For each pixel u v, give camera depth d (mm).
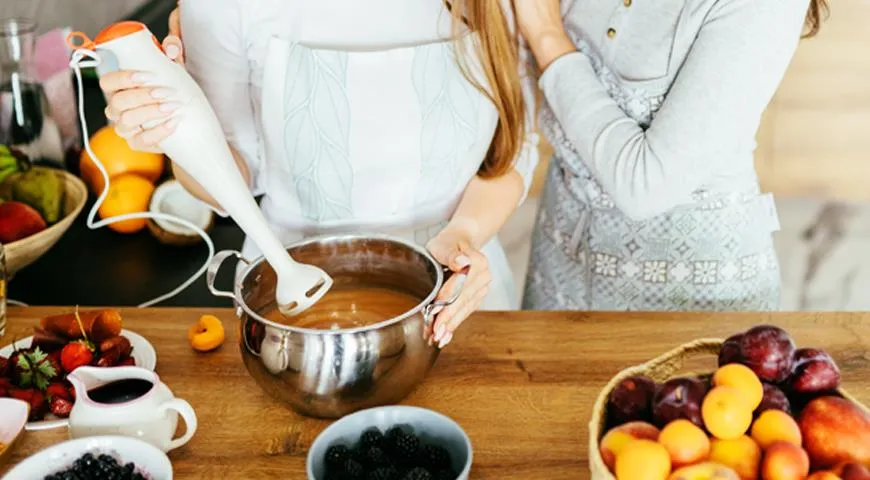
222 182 1020
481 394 1162
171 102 961
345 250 1213
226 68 1409
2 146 1720
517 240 3369
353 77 1397
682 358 1040
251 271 1135
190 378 1200
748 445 854
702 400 883
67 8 2531
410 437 964
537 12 1474
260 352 1050
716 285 1594
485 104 1470
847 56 3488
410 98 1425
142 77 949
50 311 1362
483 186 1537
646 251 1588
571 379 1190
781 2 1327
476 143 1488
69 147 1939
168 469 959
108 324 1217
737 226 1569
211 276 1088
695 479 809
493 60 1392
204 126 989
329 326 1208
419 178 1486
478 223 1456
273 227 1540
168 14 2551
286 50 1373
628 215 1474
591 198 1605
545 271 1773
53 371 1141
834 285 3111
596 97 1445
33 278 1632
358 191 1481
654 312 1345
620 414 932
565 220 1692
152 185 1815
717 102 1354
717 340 1050
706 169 1411
